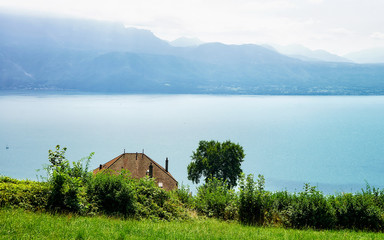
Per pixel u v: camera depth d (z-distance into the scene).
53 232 9.40
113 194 13.67
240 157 66.00
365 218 14.77
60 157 13.55
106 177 14.22
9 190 11.94
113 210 13.63
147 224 12.02
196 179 66.00
